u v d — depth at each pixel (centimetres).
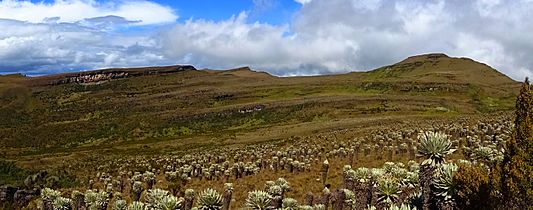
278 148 5894
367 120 9212
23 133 13888
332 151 4388
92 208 2225
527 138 1020
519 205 1000
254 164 4150
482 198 1095
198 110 15725
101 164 6669
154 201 1681
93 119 16312
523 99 1052
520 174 1005
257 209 1789
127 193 3762
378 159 3656
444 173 1181
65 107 19588
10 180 5947
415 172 1551
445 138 1230
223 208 2444
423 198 1213
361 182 1474
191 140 10412
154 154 7900
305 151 4903
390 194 1415
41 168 6838
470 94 16075
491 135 3850
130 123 14612
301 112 13200
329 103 13662
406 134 4816
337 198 1853
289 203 1830
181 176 4216
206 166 4766
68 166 6875
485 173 1154
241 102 18125
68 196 3750
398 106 12369
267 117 13750
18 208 3800
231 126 13675
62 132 14012
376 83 18538
